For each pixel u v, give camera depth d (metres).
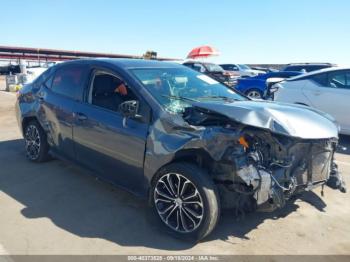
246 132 3.08
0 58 47.09
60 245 3.13
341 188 3.79
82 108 4.25
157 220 3.44
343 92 6.85
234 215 3.72
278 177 3.14
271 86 8.48
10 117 9.70
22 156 5.74
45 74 5.30
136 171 3.58
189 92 4.04
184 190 3.19
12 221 3.55
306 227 3.53
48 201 4.04
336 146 3.71
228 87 4.70
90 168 4.29
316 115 3.64
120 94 3.88
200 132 3.09
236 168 2.93
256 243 3.21
